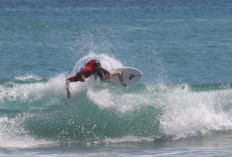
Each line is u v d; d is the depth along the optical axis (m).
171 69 83.75
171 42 110.00
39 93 58.94
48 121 51.78
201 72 80.75
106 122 52.19
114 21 148.00
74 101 55.19
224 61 88.88
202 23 142.75
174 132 51.81
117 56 95.31
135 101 55.75
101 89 56.94
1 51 98.75
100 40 113.44
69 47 104.50
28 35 120.94
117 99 55.62
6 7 198.00
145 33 123.19
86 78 56.66
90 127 51.69
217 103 56.75
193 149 45.28
